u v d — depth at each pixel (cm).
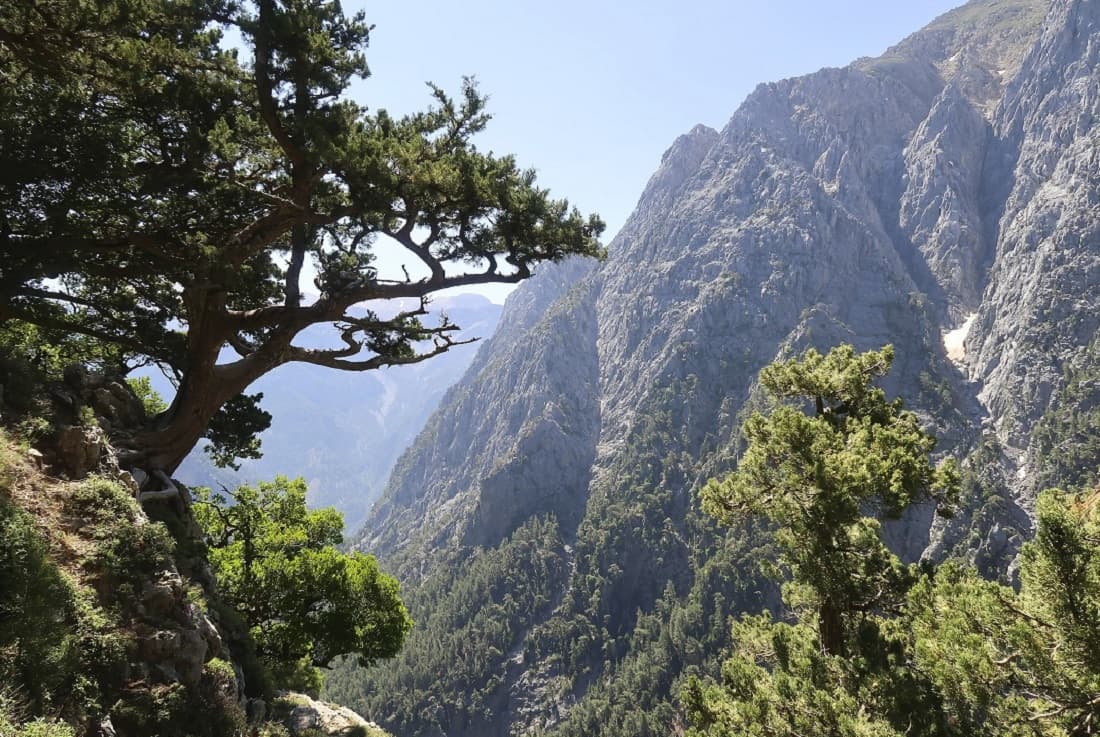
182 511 1788
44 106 1689
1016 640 906
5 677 767
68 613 959
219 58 1914
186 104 1931
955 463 1798
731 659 1745
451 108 2216
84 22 1453
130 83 1684
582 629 19112
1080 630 843
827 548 1647
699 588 17862
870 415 2028
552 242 2183
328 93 2100
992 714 969
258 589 2717
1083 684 862
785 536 1741
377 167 1878
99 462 1394
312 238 2509
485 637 19712
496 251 2283
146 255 2148
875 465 1664
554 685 18175
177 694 1036
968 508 16538
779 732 1407
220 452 3023
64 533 1120
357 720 2025
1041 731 927
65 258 1850
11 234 1809
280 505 3178
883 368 2091
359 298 2242
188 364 2067
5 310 1816
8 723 700
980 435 19925
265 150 2206
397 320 2330
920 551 16800
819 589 1659
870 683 1398
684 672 15450
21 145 1642
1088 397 18338
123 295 2412
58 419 1420
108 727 884
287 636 2738
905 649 1582
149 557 1220
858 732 1227
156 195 2009
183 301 2244
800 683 1455
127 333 2403
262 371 2183
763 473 1764
